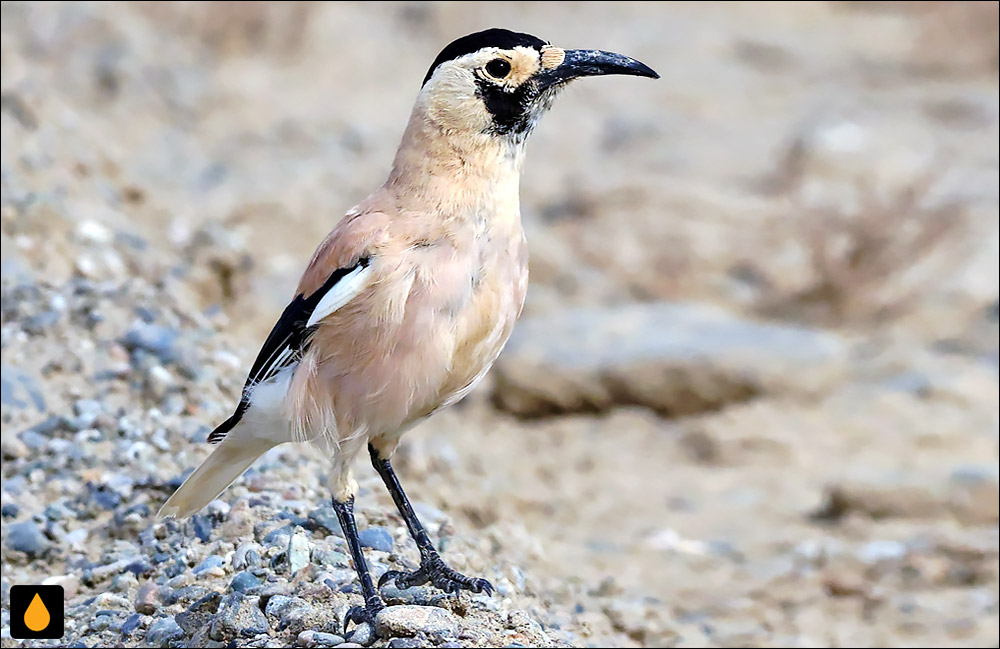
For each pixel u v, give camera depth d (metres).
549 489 13.45
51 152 14.85
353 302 7.20
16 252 12.52
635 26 32.88
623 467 14.31
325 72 27.77
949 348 17.33
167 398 10.89
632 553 12.09
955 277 19.12
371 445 7.82
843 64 30.52
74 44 22.86
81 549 9.27
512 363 15.63
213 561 8.39
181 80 23.39
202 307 13.54
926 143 24.38
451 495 11.27
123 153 19.30
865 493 13.02
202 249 14.37
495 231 7.41
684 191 21.73
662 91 28.27
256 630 7.29
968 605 11.30
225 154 21.23
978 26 31.12
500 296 7.43
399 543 8.95
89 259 12.85
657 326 16.47
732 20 34.16
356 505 9.43
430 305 7.20
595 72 7.66
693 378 15.59
